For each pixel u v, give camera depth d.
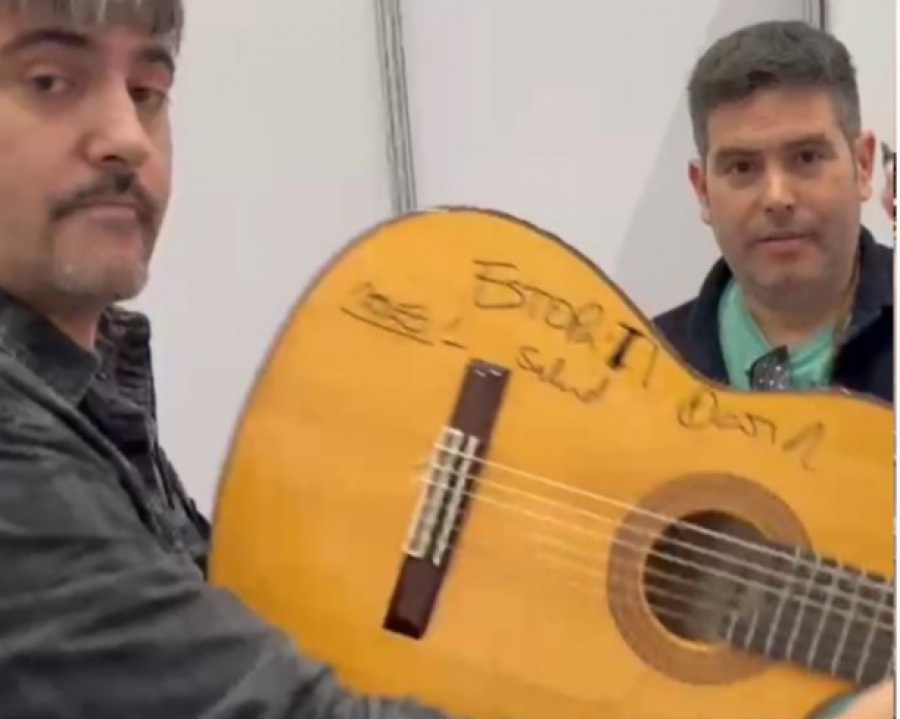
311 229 1.93
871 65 1.77
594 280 1.09
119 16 0.93
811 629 1.02
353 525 1.04
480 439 1.05
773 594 1.03
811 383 1.51
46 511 0.83
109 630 0.82
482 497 1.04
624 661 1.02
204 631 0.84
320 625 1.02
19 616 0.82
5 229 0.95
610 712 1.01
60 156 0.93
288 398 1.05
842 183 1.48
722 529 1.05
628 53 1.87
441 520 1.04
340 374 1.06
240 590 1.02
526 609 1.03
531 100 1.89
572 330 1.08
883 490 1.04
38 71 0.92
